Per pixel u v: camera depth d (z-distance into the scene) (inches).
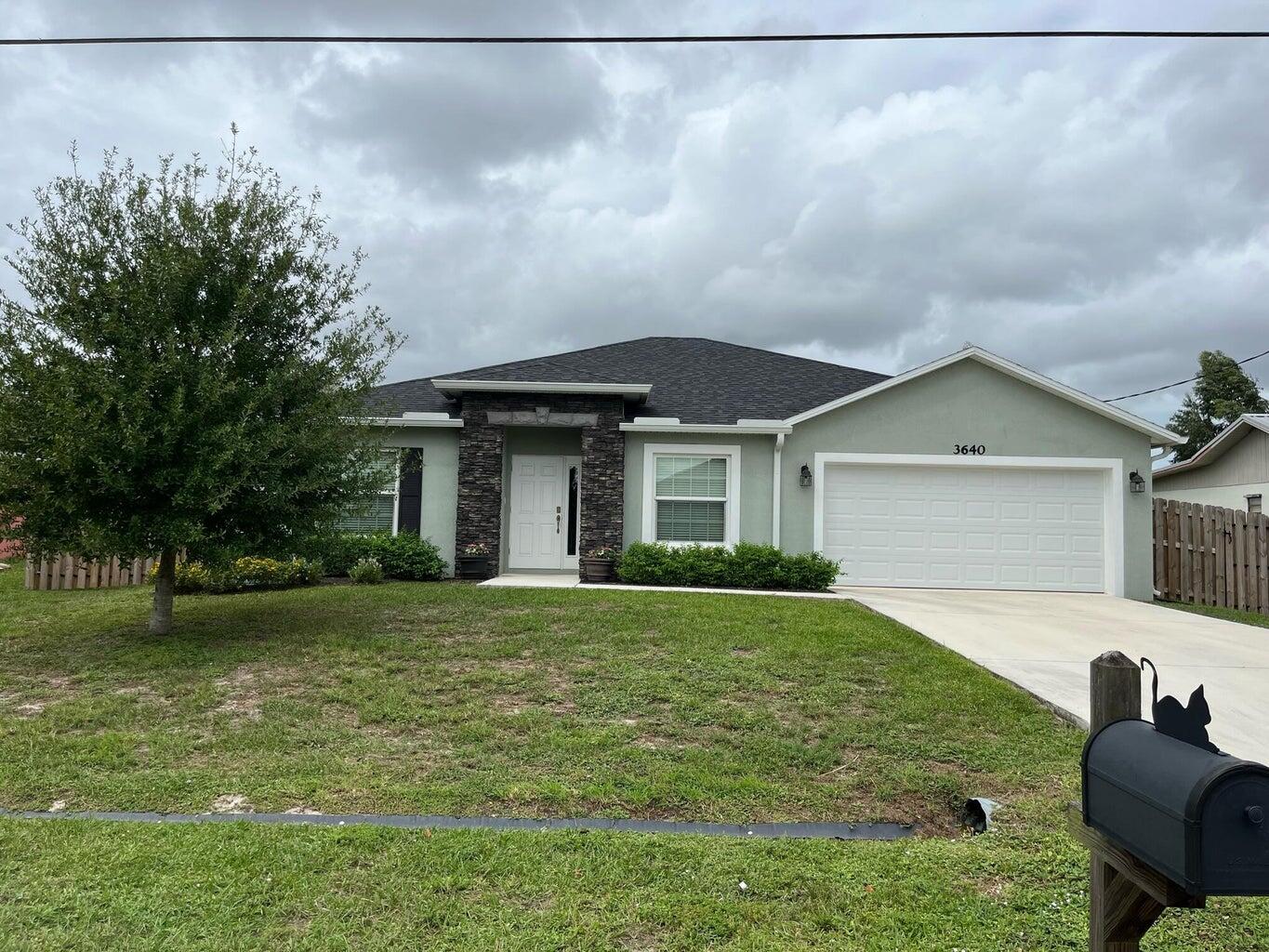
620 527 536.4
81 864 140.9
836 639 324.2
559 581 520.7
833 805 178.9
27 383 292.2
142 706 244.1
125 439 289.3
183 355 307.6
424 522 555.8
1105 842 87.6
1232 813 67.6
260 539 332.2
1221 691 262.5
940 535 547.2
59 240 305.9
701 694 252.2
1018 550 544.7
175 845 148.9
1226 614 486.0
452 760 201.6
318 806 173.5
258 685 264.4
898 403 549.3
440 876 137.9
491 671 277.0
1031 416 546.3
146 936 117.9
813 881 138.2
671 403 587.2
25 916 122.7
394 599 418.3
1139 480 539.5
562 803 175.9
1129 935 88.6
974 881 139.4
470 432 545.3
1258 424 661.3
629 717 233.8
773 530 545.3
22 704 249.3
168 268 301.1
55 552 314.7
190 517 311.4
